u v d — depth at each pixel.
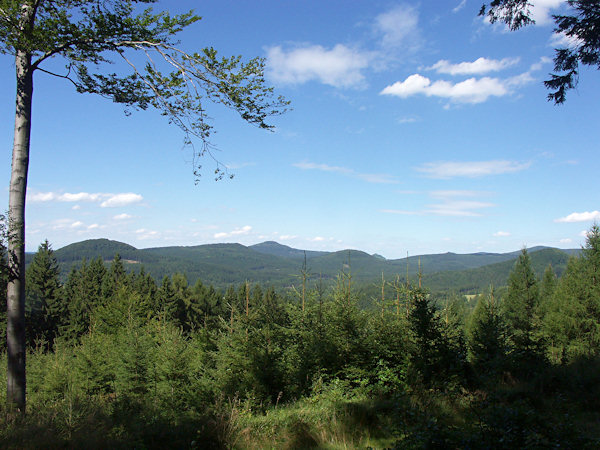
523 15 8.12
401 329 10.95
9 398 8.01
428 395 7.83
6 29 7.67
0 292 8.47
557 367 11.16
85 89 9.22
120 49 8.80
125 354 17.12
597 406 7.86
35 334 48.66
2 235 7.91
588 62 7.74
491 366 7.84
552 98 8.42
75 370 19.64
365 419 6.61
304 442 5.81
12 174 8.33
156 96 9.05
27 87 8.51
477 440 4.68
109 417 6.74
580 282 28.89
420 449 4.71
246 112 9.02
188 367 15.84
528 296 32.81
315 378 10.23
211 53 8.14
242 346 12.69
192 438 5.76
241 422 6.44
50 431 5.85
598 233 29.06
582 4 7.23
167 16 8.23
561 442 4.67
